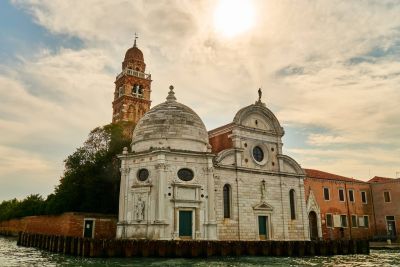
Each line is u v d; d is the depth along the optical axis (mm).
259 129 48562
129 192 40406
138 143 42500
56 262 30359
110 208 51594
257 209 45500
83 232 44094
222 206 42938
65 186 53438
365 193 65312
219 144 48875
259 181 46781
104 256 32500
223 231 42312
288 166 50500
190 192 39500
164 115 42781
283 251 37031
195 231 38719
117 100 78562
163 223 37094
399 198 62094
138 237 37844
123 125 60594
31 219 62906
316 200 57750
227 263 30406
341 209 60688
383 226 63562
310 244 38562
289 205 48750
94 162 52906
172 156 39688
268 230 45969
